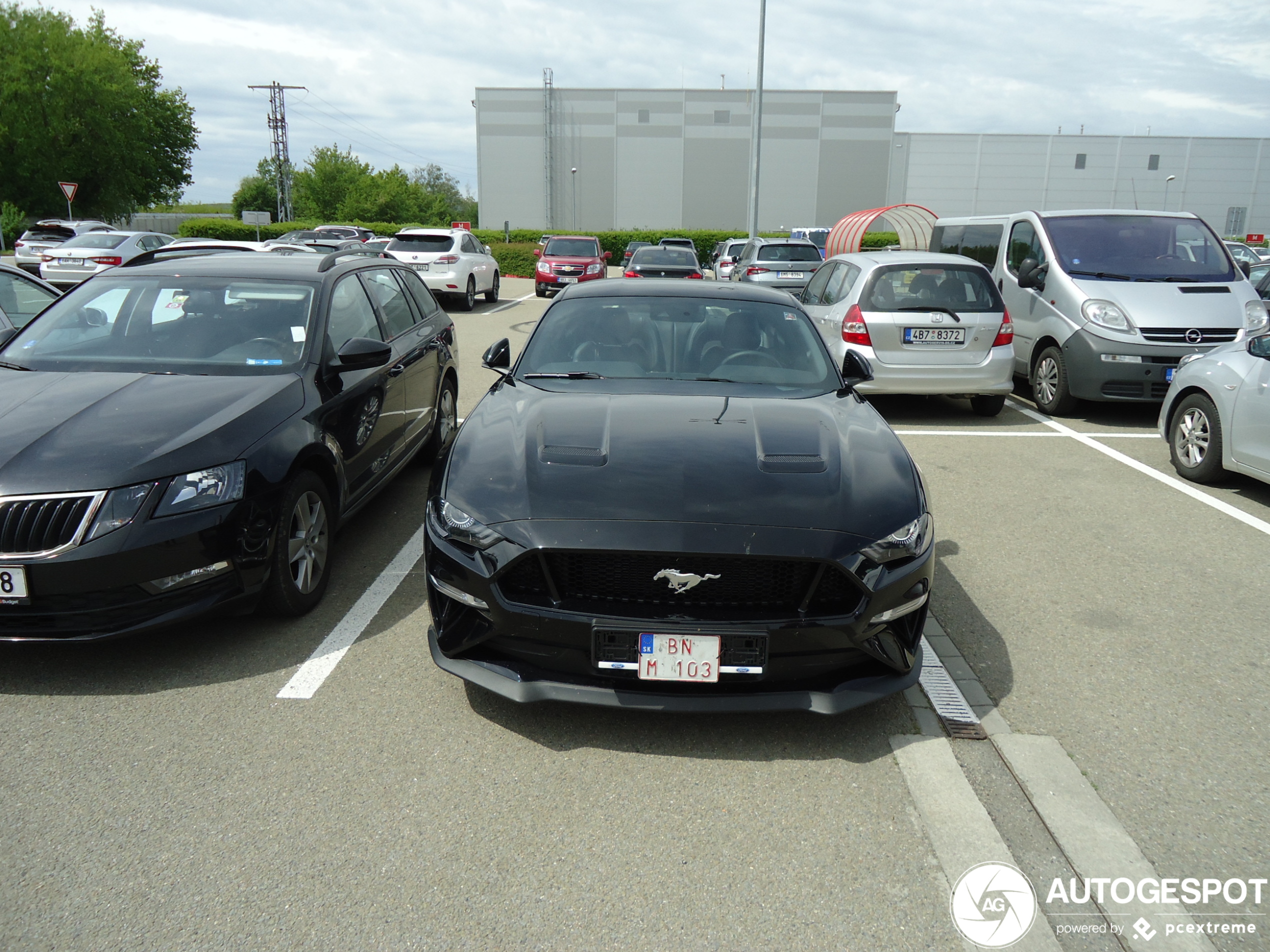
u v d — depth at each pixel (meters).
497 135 59.50
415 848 2.33
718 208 59.88
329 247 17.58
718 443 3.15
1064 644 3.63
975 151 58.56
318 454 3.75
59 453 3.07
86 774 2.62
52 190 44.84
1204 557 4.64
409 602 3.91
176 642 3.48
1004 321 7.61
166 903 2.12
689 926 2.08
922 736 2.93
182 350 4.06
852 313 7.64
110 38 49.44
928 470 6.31
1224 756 2.84
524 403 3.58
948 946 2.04
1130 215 8.51
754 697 2.69
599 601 2.71
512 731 2.90
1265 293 9.52
